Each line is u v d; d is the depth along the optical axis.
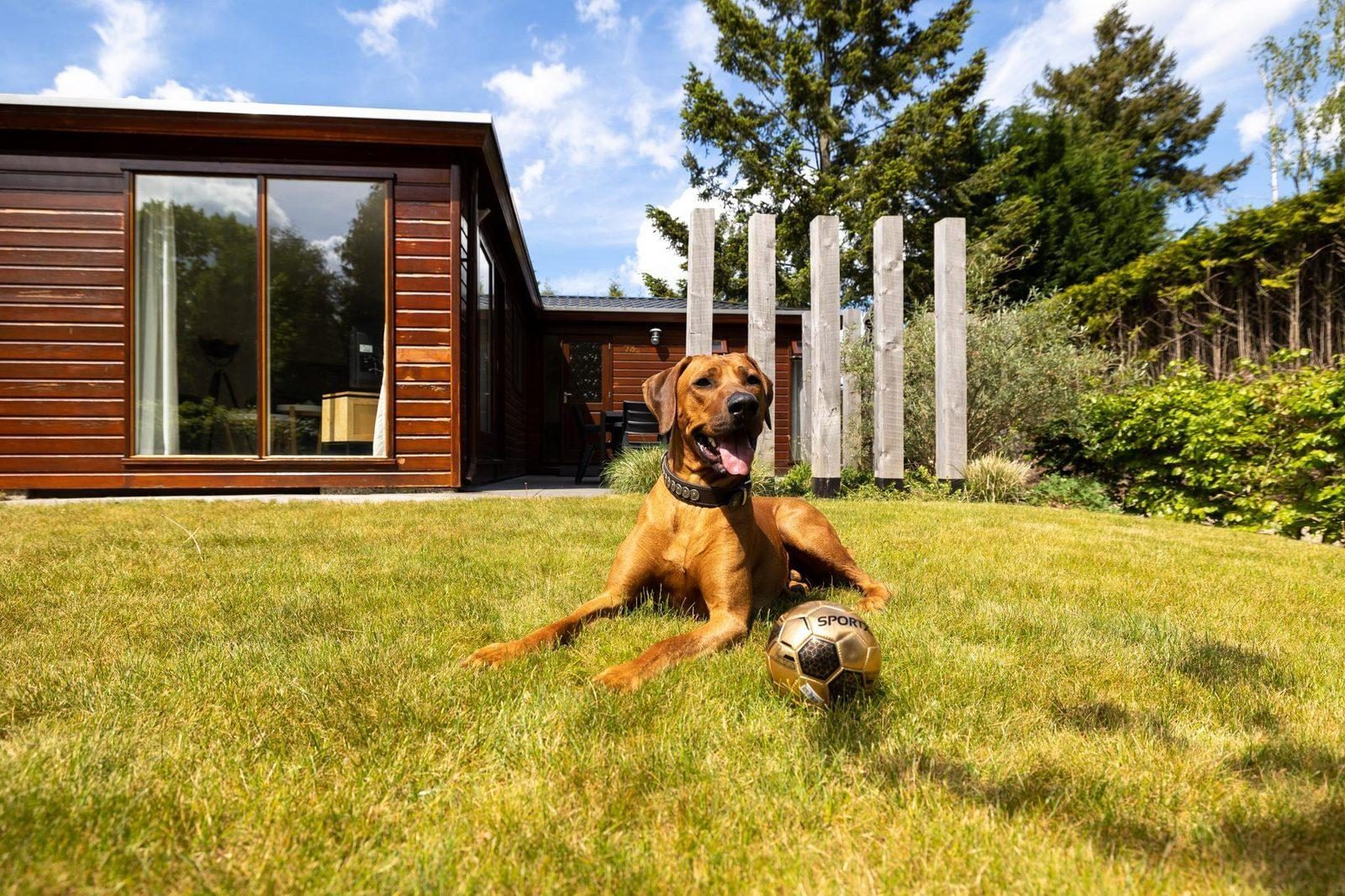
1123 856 1.10
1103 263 18.62
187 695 1.65
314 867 1.03
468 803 1.22
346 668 1.83
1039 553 3.96
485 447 9.30
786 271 21.56
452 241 7.02
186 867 1.02
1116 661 2.08
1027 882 1.02
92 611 2.40
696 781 1.31
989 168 19.70
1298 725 1.65
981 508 6.23
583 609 2.41
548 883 1.01
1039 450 8.30
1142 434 6.83
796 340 13.58
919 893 1.00
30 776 1.23
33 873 0.97
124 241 6.66
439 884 1.00
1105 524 5.37
